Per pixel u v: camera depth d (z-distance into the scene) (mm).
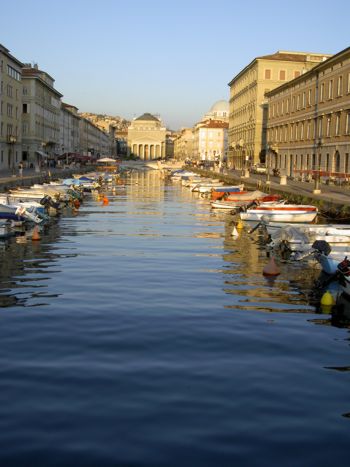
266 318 16234
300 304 18000
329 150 69250
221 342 13828
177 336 14227
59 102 143500
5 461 8141
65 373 11484
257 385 11070
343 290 19031
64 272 22406
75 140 176500
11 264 24125
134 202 62656
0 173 80438
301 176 78375
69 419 9422
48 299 17891
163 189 89000
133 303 17547
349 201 42375
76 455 8312
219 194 64562
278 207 42844
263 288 20266
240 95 133500
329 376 11672
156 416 9578
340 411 9938
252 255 27578
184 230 37625
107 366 11938
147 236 34250
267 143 104625
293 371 11922
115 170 146875
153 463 8133
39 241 31453
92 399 10211
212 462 8188
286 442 8789
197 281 21156
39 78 111562
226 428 9195
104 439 8781
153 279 21312
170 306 17297
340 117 65438
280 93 95312
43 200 46000
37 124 113938
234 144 138500
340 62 65500
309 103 78062
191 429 9141
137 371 11672
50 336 14023
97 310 16625
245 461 8227
